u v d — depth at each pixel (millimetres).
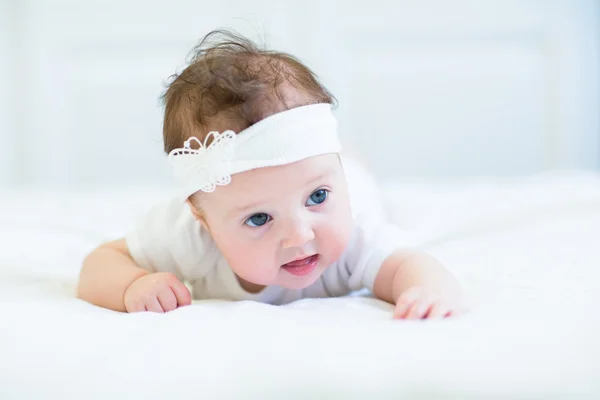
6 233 1670
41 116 3527
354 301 1041
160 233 1208
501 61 3430
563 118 3426
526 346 687
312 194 1021
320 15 3434
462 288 1018
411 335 740
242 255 1040
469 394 607
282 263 1036
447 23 3424
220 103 1016
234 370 667
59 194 2641
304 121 1010
